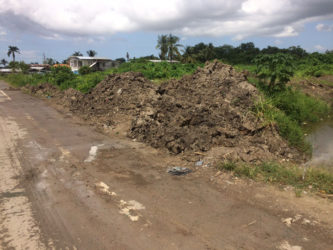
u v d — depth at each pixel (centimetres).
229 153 593
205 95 952
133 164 579
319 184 476
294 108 1197
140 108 1020
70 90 1616
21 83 2773
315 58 3397
